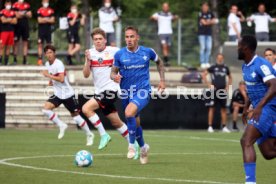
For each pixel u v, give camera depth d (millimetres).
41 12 90688
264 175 40844
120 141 64562
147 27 98188
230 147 59500
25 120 85125
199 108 85438
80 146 58438
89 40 99875
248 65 35375
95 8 112062
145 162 45625
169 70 94562
